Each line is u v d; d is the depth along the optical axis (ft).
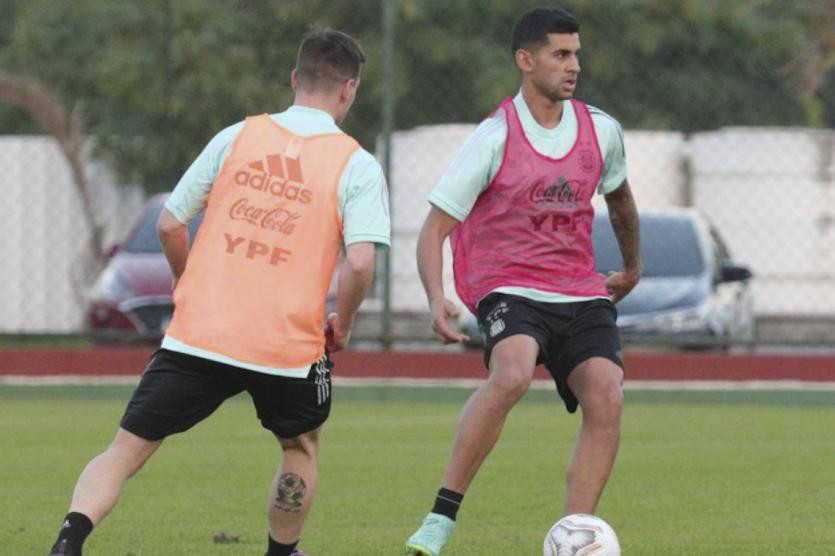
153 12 220.23
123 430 55.62
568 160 63.21
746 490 87.51
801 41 181.37
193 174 57.52
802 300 177.27
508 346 61.52
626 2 183.32
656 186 179.83
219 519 76.38
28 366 152.97
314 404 57.21
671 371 149.59
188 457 103.04
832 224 180.86
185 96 182.39
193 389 55.62
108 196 214.69
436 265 63.16
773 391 147.13
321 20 188.44
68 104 229.45
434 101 188.44
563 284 63.05
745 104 185.47
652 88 185.06
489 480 91.56
